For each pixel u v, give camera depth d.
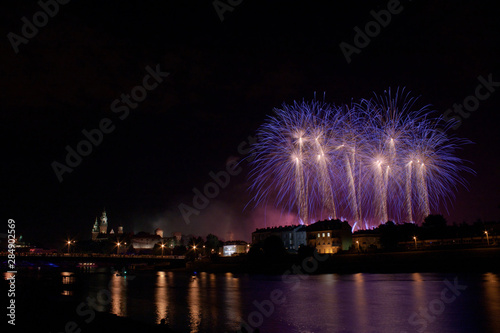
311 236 183.75
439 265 111.50
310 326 50.38
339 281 103.44
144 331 39.44
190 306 69.19
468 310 55.06
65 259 190.38
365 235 180.12
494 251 103.25
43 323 42.69
